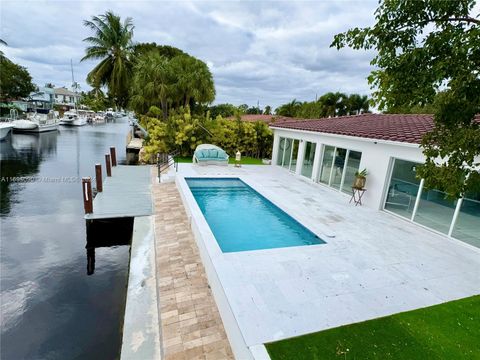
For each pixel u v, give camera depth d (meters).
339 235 7.78
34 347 5.29
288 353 3.71
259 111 61.28
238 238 8.14
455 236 7.79
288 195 11.63
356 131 11.51
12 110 45.31
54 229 10.53
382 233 8.16
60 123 48.31
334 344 3.93
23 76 48.62
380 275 5.85
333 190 12.84
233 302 4.58
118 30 34.62
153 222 9.24
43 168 19.92
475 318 4.70
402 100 3.21
